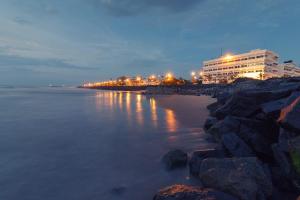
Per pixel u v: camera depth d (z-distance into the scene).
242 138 8.86
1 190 6.93
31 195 6.62
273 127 8.61
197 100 45.06
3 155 10.38
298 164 5.29
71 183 7.37
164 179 7.45
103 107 34.56
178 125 16.86
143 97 65.06
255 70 100.38
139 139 12.99
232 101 11.89
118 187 7.04
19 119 22.23
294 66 113.88
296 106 6.29
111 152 10.65
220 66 123.56
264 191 5.21
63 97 68.94
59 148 11.47
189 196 4.75
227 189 5.12
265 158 7.72
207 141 11.82
